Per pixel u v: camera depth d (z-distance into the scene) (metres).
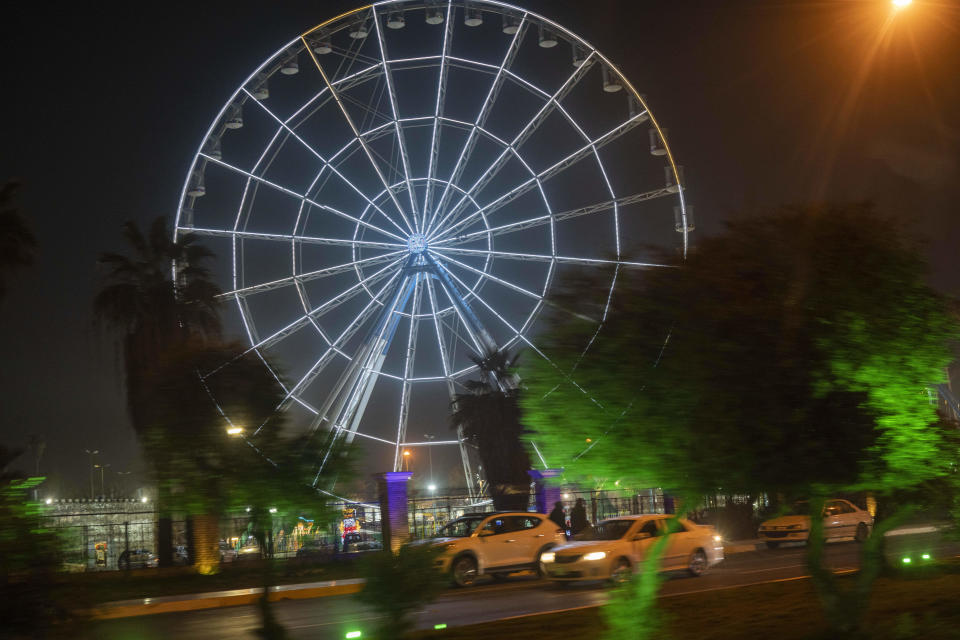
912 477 9.98
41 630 6.96
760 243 9.77
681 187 35.66
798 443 9.41
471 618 15.30
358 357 35.25
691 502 10.01
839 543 30.70
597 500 34.47
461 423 37.41
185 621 17.38
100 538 30.03
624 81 35.91
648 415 9.38
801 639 10.23
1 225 25.31
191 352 11.43
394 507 29.77
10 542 6.89
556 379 9.73
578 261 36.03
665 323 9.57
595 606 15.00
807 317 9.46
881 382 9.54
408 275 36.22
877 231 9.86
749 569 22.00
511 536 22.36
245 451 10.87
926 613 11.22
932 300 9.96
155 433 10.97
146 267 33.94
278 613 17.91
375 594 10.33
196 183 35.78
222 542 31.86
